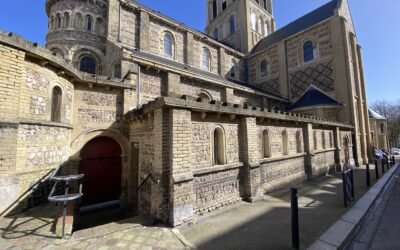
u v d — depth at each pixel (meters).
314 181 10.94
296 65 22.45
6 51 5.15
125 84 9.03
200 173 6.11
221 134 7.09
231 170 7.19
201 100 6.30
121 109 9.06
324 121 12.83
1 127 4.98
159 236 4.75
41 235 4.39
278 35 25.92
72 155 7.64
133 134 8.58
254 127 7.98
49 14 16.91
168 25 17.77
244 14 27.91
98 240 4.50
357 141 17.61
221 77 20.06
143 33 15.65
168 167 5.62
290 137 10.31
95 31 16.02
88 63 15.67
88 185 8.64
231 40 30.00
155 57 15.03
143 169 7.17
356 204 7.14
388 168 15.08
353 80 19.36
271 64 24.75
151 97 11.14
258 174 7.80
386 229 5.52
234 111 7.04
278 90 23.77
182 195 5.52
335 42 19.39
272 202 7.41
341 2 20.59
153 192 5.87
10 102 5.16
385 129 33.84
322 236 4.82
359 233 5.33
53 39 15.23
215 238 4.75
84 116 8.07
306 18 23.67
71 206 5.46
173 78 11.88
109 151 9.20
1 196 5.00
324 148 13.17
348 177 7.54
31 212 5.46
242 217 6.00
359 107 19.56
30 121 5.66
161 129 5.61
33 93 5.82
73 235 4.59
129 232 4.93
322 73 20.23
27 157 5.65
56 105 6.91
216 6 34.09
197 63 19.84
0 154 4.96
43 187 6.18
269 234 4.95
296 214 4.40
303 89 21.64
